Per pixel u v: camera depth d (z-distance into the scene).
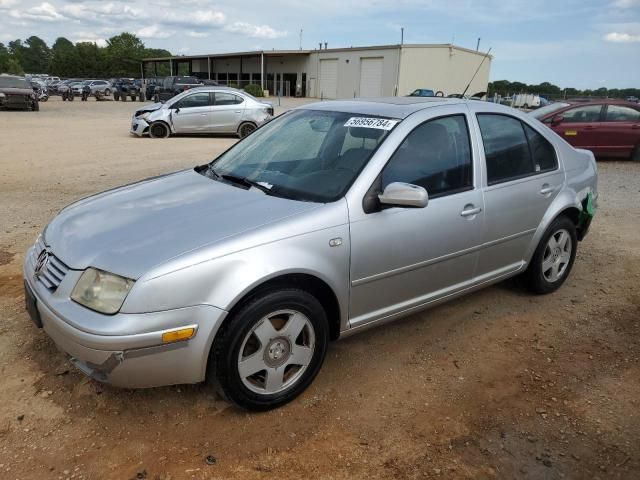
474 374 3.47
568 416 3.08
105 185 8.70
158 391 3.14
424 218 3.43
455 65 41.47
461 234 3.68
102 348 2.53
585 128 12.65
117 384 2.65
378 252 3.23
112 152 12.69
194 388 3.18
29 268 3.12
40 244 3.21
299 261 2.87
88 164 10.80
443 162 3.62
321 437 2.83
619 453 2.80
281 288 2.88
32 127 18.39
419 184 3.46
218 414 2.97
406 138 3.45
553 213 4.39
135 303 2.54
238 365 2.80
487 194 3.84
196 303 2.62
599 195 9.09
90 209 3.34
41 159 11.31
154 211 3.14
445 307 4.44
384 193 3.12
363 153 3.37
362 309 3.31
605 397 3.27
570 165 4.66
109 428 2.83
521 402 3.20
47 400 3.02
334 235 3.02
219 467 2.60
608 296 4.75
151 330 2.55
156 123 16.22
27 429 2.79
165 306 2.57
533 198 4.21
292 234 2.88
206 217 2.99
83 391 3.10
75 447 2.69
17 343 3.57
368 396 3.19
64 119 22.25
